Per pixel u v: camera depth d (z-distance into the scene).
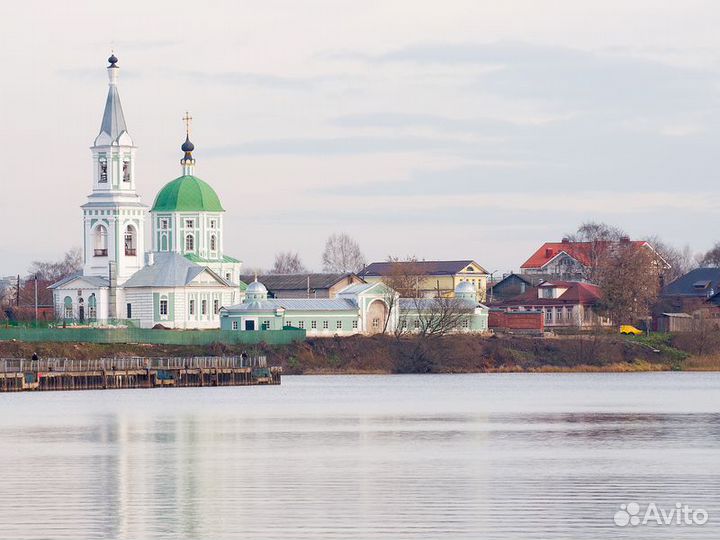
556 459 195.25
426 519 146.38
